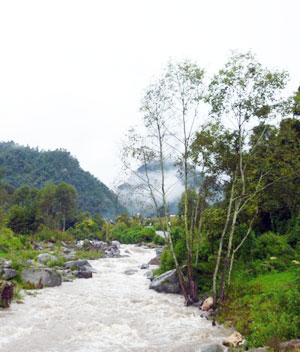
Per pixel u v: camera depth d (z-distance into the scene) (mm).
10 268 18453
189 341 10141
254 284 13484
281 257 16781
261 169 14383
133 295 16578
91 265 27750
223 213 15641
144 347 9664
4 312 12883
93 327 11391
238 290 13695
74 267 23562
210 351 9133
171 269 19016
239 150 13766
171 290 16891
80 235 51312
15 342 9867
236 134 14219
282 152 14055
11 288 13977
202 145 14297
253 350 8125
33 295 15930
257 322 9891
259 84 12945
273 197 16266
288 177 13977
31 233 44938
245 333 10102
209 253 17156
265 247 17531
